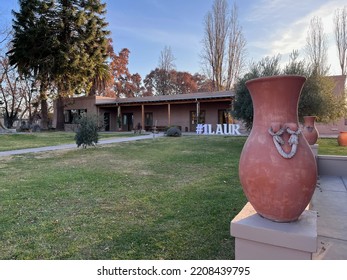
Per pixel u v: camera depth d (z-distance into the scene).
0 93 25.50
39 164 7.05
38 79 21.64
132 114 25.34
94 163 7.16
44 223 3.06
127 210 3.48
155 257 2.29
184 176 5.47
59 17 21.94
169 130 16.38
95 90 25.98
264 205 1.60
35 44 21.23
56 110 24.98
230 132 17.33
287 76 1.53
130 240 2.62
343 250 2.27
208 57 26.33
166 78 38.72
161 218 3.18
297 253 1.46
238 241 1.63
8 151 9.89
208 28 25.95
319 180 4.72
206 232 2.77
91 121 10.63
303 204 1.55
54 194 4.22
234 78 25.41
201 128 18.58
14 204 3.74
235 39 25.48
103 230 2.86
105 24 23.98
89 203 3.78
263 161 1.56
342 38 23.38
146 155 8.59
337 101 11.69
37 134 18.64
